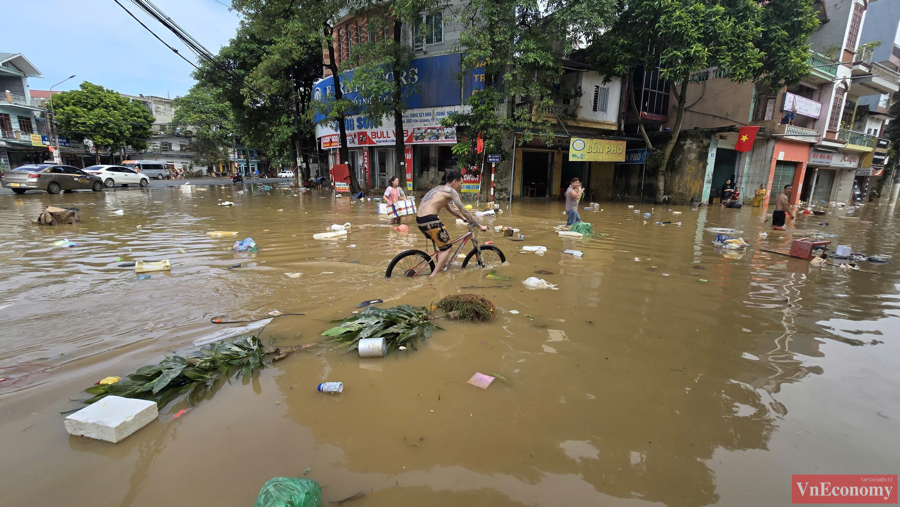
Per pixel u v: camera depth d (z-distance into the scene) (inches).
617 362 126.9
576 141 720.3
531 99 641.6
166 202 610.5
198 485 76.1
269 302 173.9
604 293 196.9
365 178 907.4
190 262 240.7
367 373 117.7
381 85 667.4
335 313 162.9
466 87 709.3
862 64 851.4
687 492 76.9
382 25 686.5
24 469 78.7
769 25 606.2
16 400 100.5
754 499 75.5
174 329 144.3
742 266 262.4
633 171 836.0
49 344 130.8
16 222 374.6
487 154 648.4
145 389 102.1
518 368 122.1
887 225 526.3
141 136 1572.3
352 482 77.3
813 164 908.0
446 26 714.2
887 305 188.5
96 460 82.0
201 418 96.3
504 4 560.1
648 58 633.6
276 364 121.6
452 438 90.5
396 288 197.2
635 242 342.0
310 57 979.3
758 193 732.0
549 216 520.4
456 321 157.2
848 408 105.0
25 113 1249.4
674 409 103.0
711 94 804.6
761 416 100.8
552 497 74.9
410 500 73.2
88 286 190.5
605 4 531.5
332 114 743.7
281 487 68.6
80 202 580.4
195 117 1888.5
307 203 648.4
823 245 298.7
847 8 818.8
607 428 95.0
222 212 498.6
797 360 131.0
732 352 135.6
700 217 558.3
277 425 94.0
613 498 75.1
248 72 1014.4
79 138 1413.6
